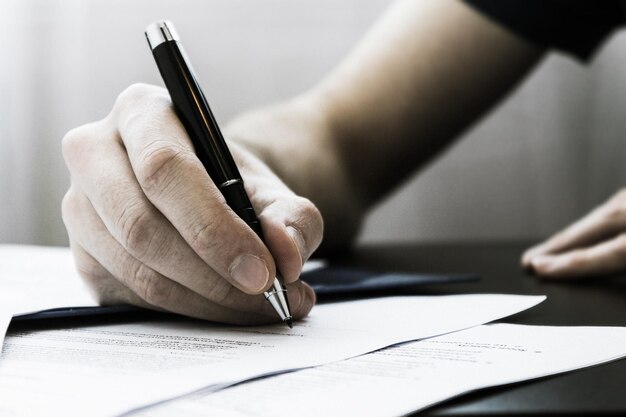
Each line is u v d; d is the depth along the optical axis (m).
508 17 0.89
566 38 0.90
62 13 0.98
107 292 0.39
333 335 0.32
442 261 0.71
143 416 0.21
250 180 0.39
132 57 0.99
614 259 0.54
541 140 1.05
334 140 0.81
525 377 0.24
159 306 0.36
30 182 0.98
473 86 0.91
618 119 1.02
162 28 0.36
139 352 0.30
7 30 0.97
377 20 1.05
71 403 0.22
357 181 0.84
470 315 0.36
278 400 0.22
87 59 0.99
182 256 0.33
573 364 0.26
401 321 0.35
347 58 0.96
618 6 0.88
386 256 0.76
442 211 1.07
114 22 0.99
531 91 1.05
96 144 0.37
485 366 0.25
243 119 0.77
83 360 0.28
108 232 0.37
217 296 0.34
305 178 0.71
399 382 0.23
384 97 0.88
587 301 0.44
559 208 1.05
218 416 0.20
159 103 0.36
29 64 0.98
